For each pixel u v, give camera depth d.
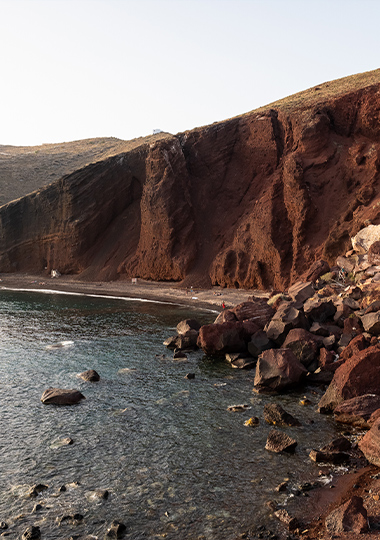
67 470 14.75
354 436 16.42
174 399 21.14
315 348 24.58
